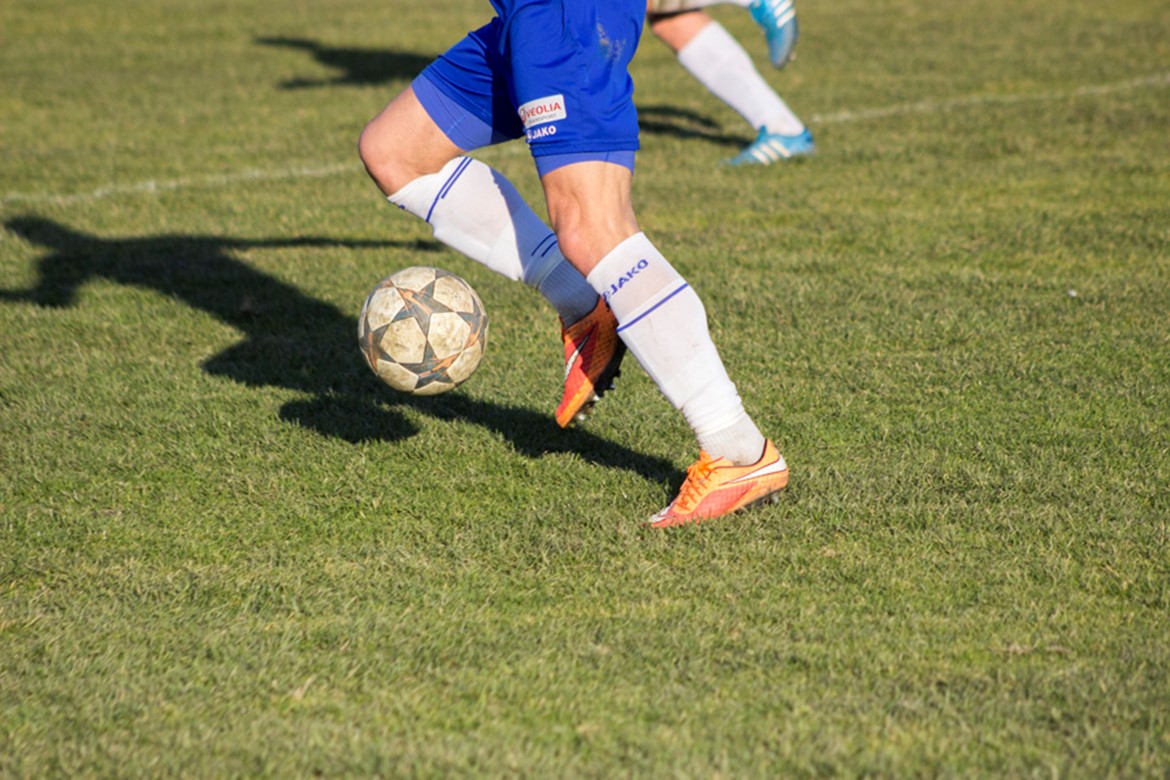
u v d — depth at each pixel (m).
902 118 35.91
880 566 11.80
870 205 26.81
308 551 12.46
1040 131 33.56
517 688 9.87
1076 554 11.99
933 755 8.91
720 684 9.88
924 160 30.86
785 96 39.75
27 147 33.50
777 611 10.98
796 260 22.77
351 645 10.59
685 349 12.08
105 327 19.67
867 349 18.14
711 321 19.47
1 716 9.61
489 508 13.34
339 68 45.62
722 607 11.10
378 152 13.56
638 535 12.56
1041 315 19.38
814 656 10.22
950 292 20.69
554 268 13.54
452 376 13.11
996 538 12.34
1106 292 20.34
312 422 15.77
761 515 12.91
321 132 35.44
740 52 31.55
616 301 12.04
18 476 14.30
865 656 10.23
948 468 13.99
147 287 21.73
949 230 24.64
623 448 14.88
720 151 32.72
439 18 57.97
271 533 12.89
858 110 37.31
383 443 15.08
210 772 8.89
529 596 11.39
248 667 10.28
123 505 13.59
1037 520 12.67
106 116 37.69
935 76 42.72
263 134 35.25
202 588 11.68
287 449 14.95
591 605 11.21
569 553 12.19
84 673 10.23
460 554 12.25
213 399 16.61
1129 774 8.63
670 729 9.29
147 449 15.03
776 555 12.08
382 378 13.16
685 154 32.34
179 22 57.31
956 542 12.27
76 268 22.91
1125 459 14.15
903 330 18.88
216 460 14.71
